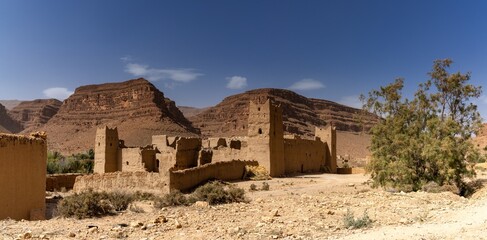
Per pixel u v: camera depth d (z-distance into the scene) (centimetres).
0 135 1758
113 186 3659
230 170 4738
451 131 3103
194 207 2014
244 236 1292
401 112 3834
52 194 3400
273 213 1694
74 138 19562
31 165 1978
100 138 6562
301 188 3822
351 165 10200
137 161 6288
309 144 7088
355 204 2020
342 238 1235
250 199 2447
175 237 1277
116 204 1997
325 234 1321
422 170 3222
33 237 1254
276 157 5625
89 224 1530
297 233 1344
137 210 1966
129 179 3594
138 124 18462
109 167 6506
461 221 1451
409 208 1848
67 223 1562
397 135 3481
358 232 1338
